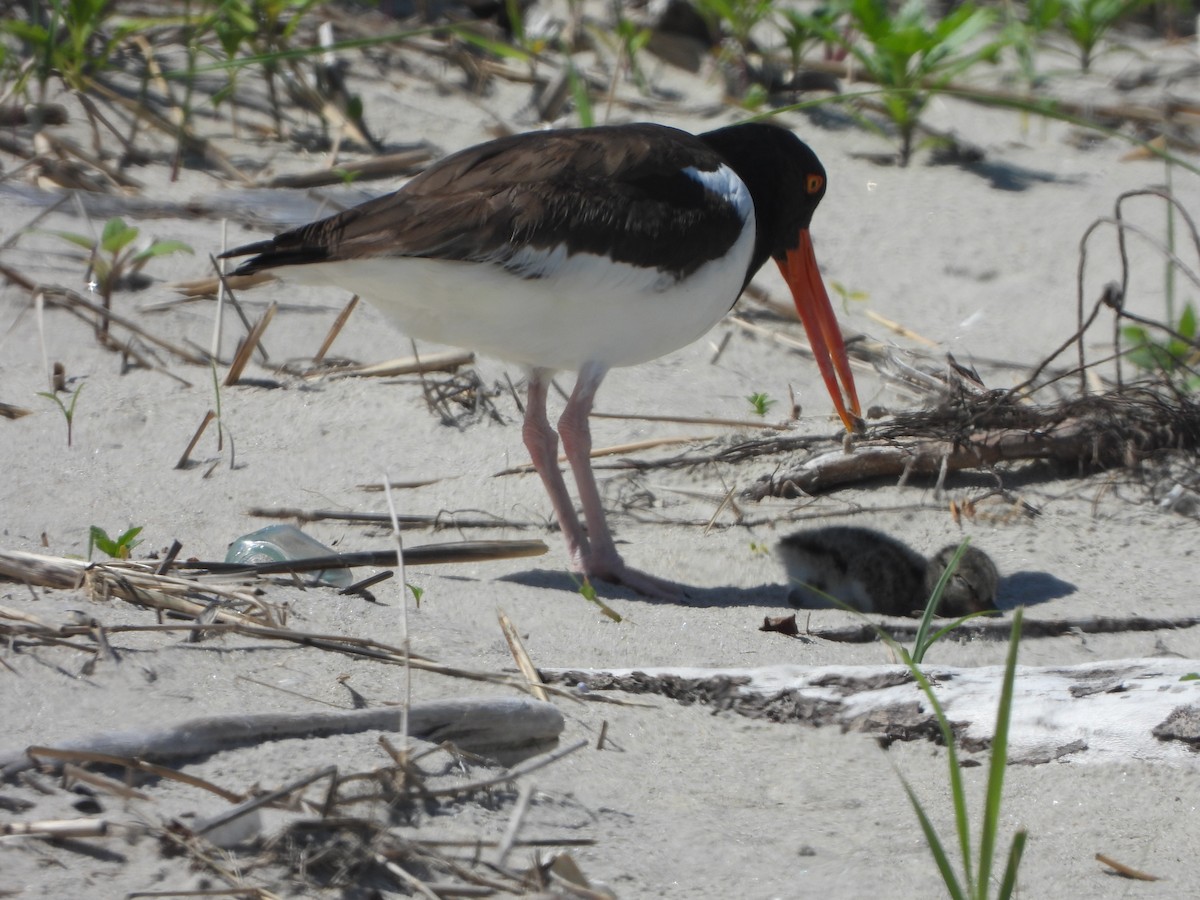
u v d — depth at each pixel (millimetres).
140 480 9805
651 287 8516
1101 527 9656
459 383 11227
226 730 5699
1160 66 18781
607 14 18594
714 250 8695
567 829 5758
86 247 11719
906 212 15133
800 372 12195
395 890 5105
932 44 15680
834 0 17391
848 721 6980
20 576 7191
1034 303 13477
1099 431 10227
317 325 12148
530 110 16516
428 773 5793
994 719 6836
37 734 5691
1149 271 14031
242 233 13258
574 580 8734
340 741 5824
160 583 7102
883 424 10438
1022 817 6277
